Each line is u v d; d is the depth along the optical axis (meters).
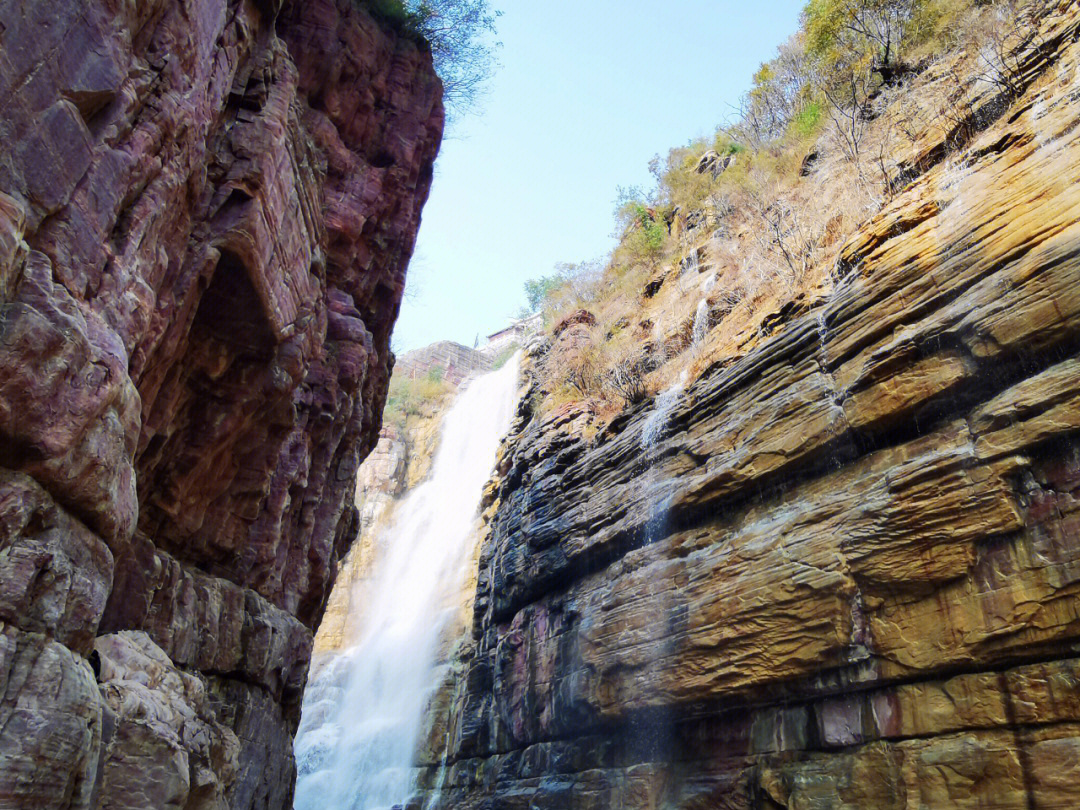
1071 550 9.99
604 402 24.50
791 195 22.48
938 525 11.23
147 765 5.46
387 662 35.75
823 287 15.98
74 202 5.06
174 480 8.78
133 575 7.57
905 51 22.81
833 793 11.76
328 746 34.28
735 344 18.41
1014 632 10.30
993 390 11.53
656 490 17.03
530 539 21.19
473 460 41.25
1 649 4.06
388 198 14.11
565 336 30.06
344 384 12.66
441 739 26.75
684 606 14.84
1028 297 11.07
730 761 13.88
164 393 8.21
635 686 15.54
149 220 6.06
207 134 7.39
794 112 29.05
